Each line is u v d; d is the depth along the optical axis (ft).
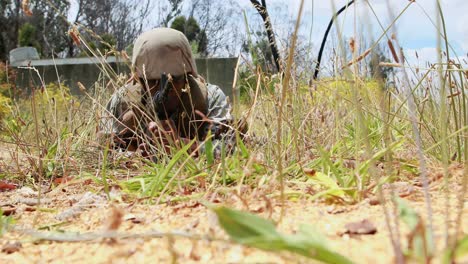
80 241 3.92
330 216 4.24
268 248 2.78
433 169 6.58
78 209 5.46
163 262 3.25
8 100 17.51
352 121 8.36
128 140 9.71
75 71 34.01
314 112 8.07
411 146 8.03
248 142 7.51
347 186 5.38
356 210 4.41
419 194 4.96
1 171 9.07
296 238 2.62
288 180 6.17
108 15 91.20
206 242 3.46
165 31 9.64
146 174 7.30
